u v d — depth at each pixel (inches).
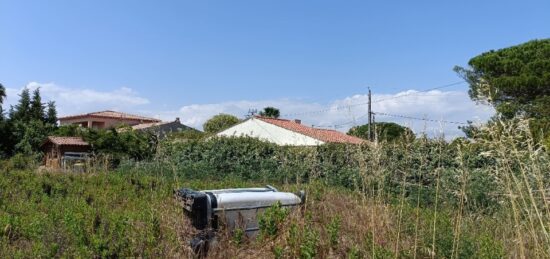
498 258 173.5
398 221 213.0
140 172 661.3
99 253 199.2
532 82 817.5
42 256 203.5
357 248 191.6
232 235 218.4
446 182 271.3
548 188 152.0
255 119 1300.4
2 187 443.8
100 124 2445.9
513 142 147.6
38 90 1660.9
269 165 701.3
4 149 1216.8
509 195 154.9
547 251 147.7
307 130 1235.9
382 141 233.1
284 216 208.4
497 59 896.9
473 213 251.8
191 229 220.2
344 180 530.0
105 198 418.3
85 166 672.4
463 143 175.0
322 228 222.1
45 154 1196.5
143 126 1980.8
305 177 448.5
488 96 152.9
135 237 209.3
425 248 187.9
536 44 946.7
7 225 262.2
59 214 300.7
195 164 738.8
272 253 196.2
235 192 243.8
